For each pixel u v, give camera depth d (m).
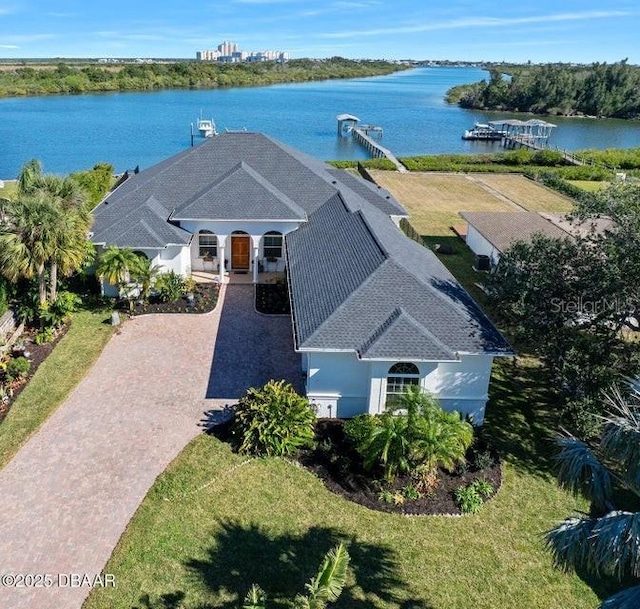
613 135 118.56
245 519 16.72
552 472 19.28
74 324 27.34
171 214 31.56
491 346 20.00
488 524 17.03
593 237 22.12
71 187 26.61
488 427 21.48
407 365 20.16
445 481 18.48
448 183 65.19
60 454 18.81
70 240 25.55
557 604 14.69
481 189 62.59
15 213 24.30
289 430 19.25
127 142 89.19
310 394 21.05
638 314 19.19
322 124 121.75
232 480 18.14
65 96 153.25
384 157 76.38
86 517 16.45
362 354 19.16
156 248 29.28
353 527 16.66
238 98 175.38
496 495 18.16
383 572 15.27
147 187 33.50
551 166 75.88
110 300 29.77
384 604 14.41
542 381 24.59
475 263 37.81
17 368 22.48
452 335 20.20
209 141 36.00
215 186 32.12
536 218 40.25
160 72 190.50
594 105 149.12
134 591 14.41
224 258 33.88
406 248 26.22
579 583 15.30
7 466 18.19
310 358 20.38
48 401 21.45
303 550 15.80
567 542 10.37
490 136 105.12
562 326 20.19
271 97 187.12
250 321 28.33
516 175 71.06
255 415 19.36
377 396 20.48
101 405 21.38
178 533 16.12
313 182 34.59
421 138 108.81
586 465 11.60
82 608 13.91
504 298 21.94
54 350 25.00
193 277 33.06
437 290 22.09
